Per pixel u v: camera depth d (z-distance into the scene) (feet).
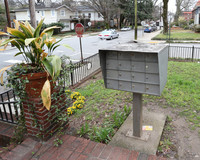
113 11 141.18
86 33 122.42
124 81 9.82
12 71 9.66
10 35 9.50
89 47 60.54
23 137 11.28
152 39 73.36
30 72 9.81
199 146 10.28
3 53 52.60
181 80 20.06
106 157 9.25
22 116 11.07
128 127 11.94
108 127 12.21
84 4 150.41
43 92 8.73
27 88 9.67
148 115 13.43
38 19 126.93
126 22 186.19
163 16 84.89
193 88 18.06
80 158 9.25
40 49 9.21
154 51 8.30
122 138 10.87
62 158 9.30
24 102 10.18
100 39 84.58
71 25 135.85
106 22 141.38
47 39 9.21
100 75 25.64
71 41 79.36
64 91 11.24
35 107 9.86
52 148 10.03
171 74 23.20
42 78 9.67
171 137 11.12
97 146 10.07
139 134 10.73
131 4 149.38
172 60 33.83
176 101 15.47
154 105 15.23
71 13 138.72
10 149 10.54
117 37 90.89
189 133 11.42
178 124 12.44
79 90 19.38
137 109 10.25
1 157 9.52
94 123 12.97
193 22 130.21
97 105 15.75
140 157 9.16
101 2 134.51
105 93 18.21
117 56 9.61
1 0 119.03
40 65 10.04
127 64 9.46
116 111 13.62
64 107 11.50
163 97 16.48
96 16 165.58
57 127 11.28
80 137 11.38
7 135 12.01
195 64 28.53
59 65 9.22
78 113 14.53
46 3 135.74
